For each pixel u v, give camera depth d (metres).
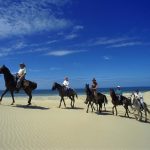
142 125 19.95
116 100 24.17
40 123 17.67
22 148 12.23
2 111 20.62
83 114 22.67
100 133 16.38
